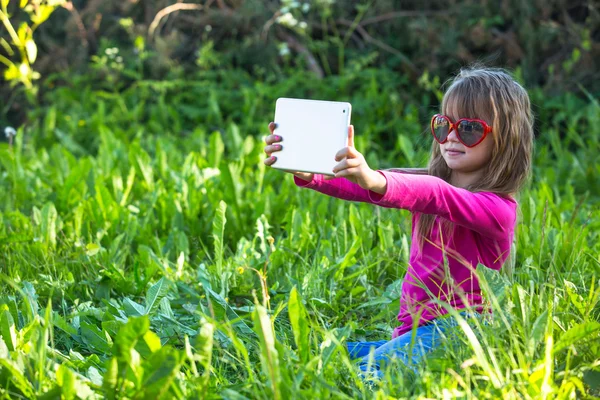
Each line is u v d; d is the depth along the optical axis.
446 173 2.77
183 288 3.29
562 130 8.29
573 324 2.53
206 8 9.56
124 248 3.95
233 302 3.46
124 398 2.06
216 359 2.60
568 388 2.11
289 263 3.66
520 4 8.71
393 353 2.46
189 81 9.21
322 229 4.18
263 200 4.50
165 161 5.46
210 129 8.33
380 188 2.29
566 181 6.02
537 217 4.19
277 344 2.22
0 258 3.81
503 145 2.62
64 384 2.05
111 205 4.27
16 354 2.32
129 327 2.07
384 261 3.86
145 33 9.42
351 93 8.92
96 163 5.62
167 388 1.99
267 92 8.51
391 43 9.48
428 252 2.67
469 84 2.64
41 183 5.28
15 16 9.25
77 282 3.62
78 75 9.34
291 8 9.07
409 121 8.11
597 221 4.19
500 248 2.60
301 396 2.04
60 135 7.24
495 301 2.29
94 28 9.66
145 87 8.73
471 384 2.26
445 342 2.35
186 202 4.52
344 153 2.24
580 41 8.48
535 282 3.20
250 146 5.75
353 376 2.18
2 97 9.65
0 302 2.96
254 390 2.15
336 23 9.68
